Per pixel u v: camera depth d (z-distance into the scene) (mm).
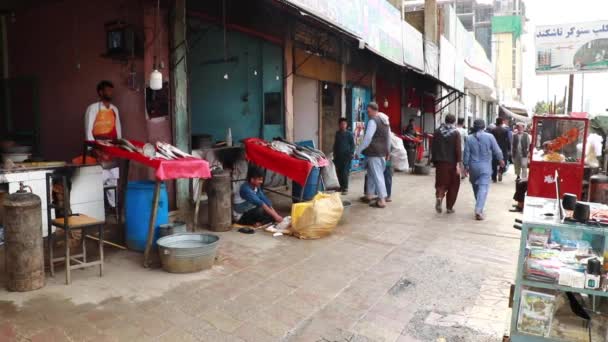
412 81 15867
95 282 4168
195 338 3221
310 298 3988
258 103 8953
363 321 3580
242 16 7953
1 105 8117
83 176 5492
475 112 28719
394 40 9664
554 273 2656
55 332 3217
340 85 11758
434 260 5117
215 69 8133
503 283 4430
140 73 6230
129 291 3984
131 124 6414
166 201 5117
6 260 3883
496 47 36438
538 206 3184
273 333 3346
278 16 8828
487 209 8172
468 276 4613
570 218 2721
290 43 9398
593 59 14172
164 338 3201
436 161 7660
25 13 7695
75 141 7184
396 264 4957
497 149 7250
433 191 10055
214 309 3693
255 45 8727
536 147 4820
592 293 2586
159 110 6223
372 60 13242
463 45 17500
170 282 4227
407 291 4203
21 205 3785
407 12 14484
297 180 6109
